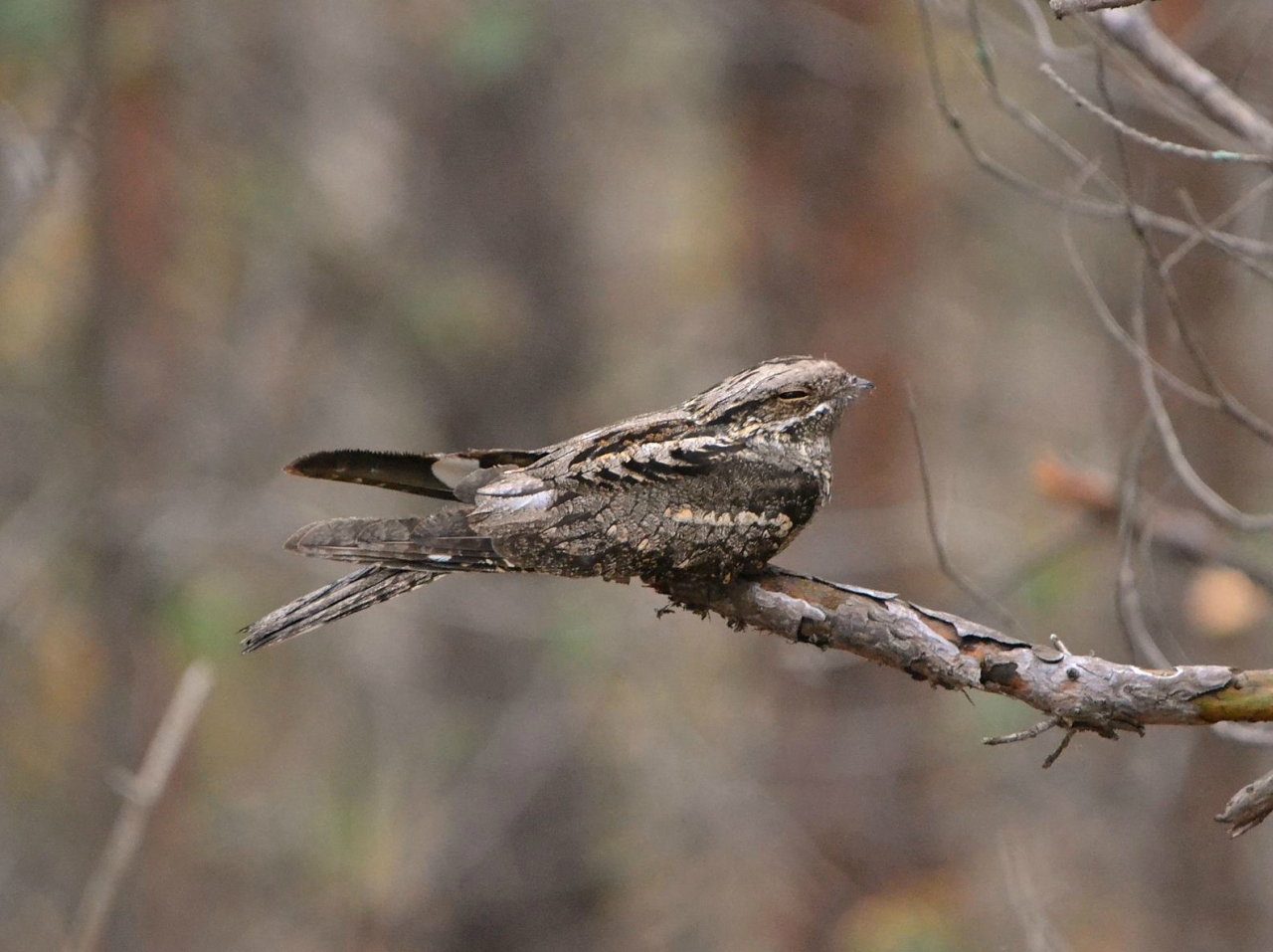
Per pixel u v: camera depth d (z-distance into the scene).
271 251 15.62
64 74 13.18
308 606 6.63
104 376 15.01
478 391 15.93
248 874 15.70
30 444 14.85
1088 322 17.70
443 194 15.96
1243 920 13.65
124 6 13.79
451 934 15.38
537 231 16.12
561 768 15.43
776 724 13.94
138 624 14.76
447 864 15.43
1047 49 8.14
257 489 15.27
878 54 13.42
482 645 15.77
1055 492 10.26
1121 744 15.06
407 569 6.64
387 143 16.23
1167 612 12.71
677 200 17.64
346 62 16.22
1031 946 8.43
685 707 15.08
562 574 6.58
